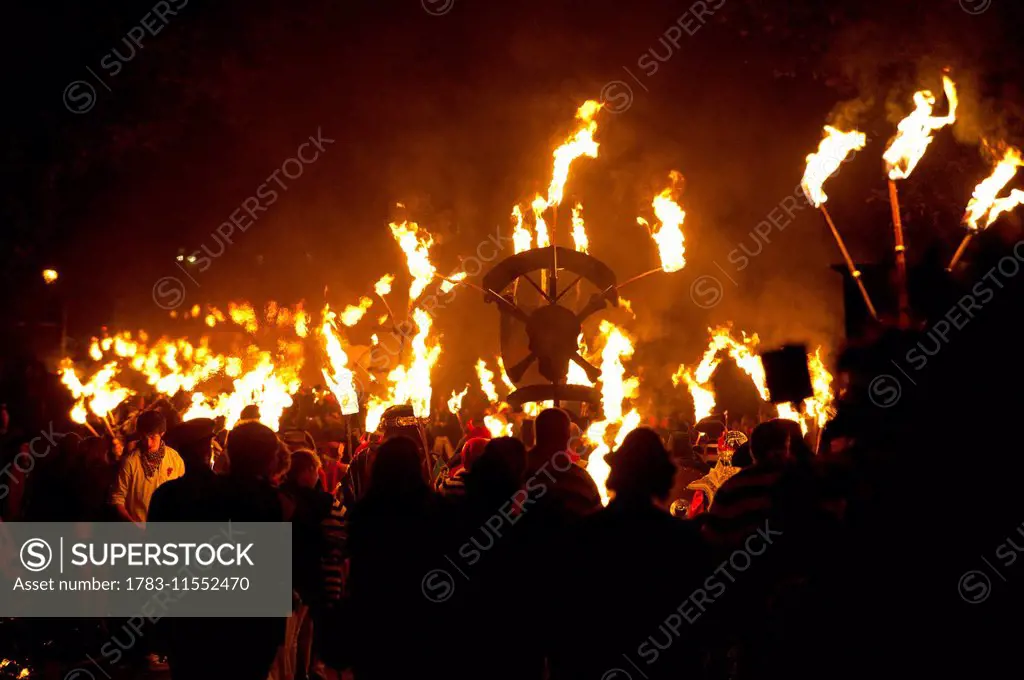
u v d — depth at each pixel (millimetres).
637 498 4832
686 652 4738
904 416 4734
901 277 5148
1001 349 4641
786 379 5531
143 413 9000
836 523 5113
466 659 5141
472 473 5340
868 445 4824
